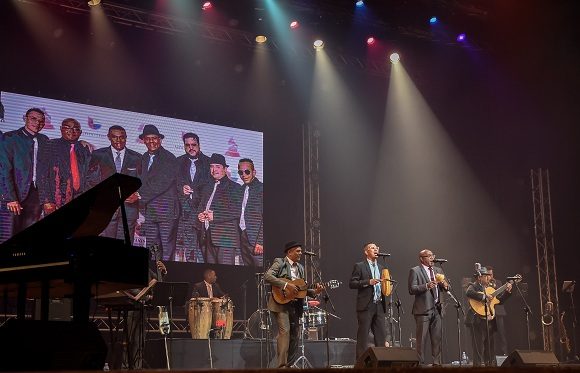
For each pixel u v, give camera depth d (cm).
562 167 1456
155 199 1316
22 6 1271
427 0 1348
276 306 888
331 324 1498
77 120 1276
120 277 596
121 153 1302
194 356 1035
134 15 1287
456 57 1484
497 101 1534
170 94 1430
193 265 1419
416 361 720
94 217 629
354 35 1414
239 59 1464
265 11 1321
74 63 1343
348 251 1555
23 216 1200
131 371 330
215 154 1392
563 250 1451
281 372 343
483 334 1088
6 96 1222
